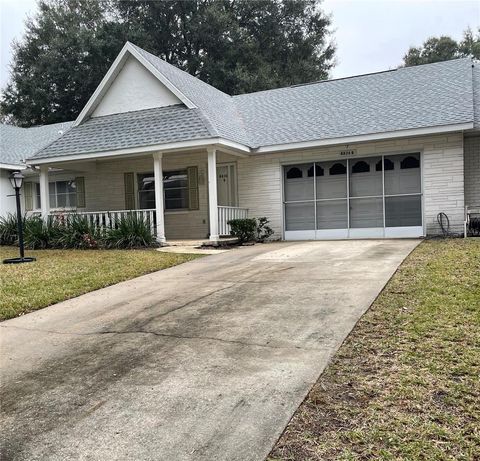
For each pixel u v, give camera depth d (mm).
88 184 15703
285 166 13234
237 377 3330
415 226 11805
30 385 3502
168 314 5121
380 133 11375
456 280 5629
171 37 32000
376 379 3121
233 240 11812
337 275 6488
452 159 11227
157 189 11812
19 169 16297
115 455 2484
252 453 2410
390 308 4684
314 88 15602
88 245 11805
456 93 12164
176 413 2889
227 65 29750
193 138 11039
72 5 33000
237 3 32750
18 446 2645
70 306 5898
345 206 12578
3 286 6910
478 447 2322
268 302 5277
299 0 33062
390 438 2432
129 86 13508
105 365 3785
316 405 2834
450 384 2973
